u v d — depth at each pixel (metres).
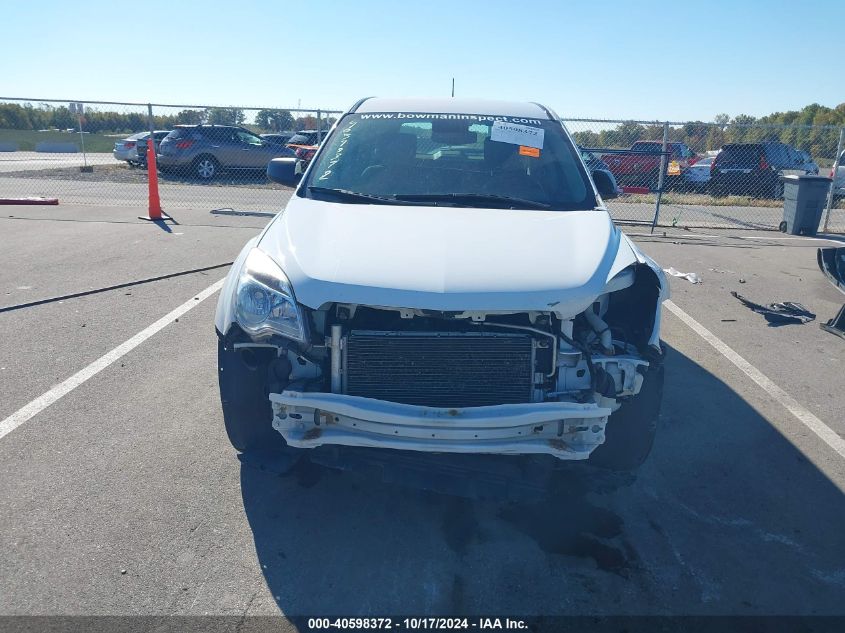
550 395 3.26
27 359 5.27
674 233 12.76
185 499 3.60
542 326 3.25
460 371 3.22
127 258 8.55
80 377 4.99
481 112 4.96
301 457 3.69
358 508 3.62
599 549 3.36
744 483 3.98
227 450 4.09
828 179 12.70
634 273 3.53
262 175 20.16
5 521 3.34
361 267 3.22
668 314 7.14
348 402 3.09
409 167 4.45
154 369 5.18
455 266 3.25
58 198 14.48
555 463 3.62
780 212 16.59
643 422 3.65
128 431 4.25
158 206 11.68
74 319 6.20
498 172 4.45
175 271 7.94
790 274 9.21
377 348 3.19
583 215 4.00
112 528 3.34
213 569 3.10
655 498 3.80
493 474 3.43
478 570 3.18
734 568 3.25
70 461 3.89
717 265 9.66
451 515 3.59
